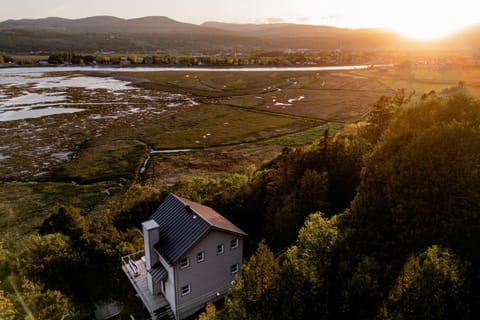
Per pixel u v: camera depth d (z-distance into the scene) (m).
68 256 29.69
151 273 28.09
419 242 22.23
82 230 33.62
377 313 17.36
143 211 39.41
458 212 21.62
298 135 88.56
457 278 17.25
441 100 30.08
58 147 77.31
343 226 25.97
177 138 85.19
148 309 28.17
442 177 22.91
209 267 28.75
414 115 29.58
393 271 20.73
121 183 60.19
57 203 52.44
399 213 23.92
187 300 28.03
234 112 113.44
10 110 109.06
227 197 39.75
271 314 19.00
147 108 116.94
